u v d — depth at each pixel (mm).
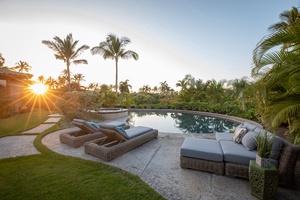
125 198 2039
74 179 2494
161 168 3025
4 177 2539
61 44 14172
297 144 2611
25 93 11734
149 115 13648
